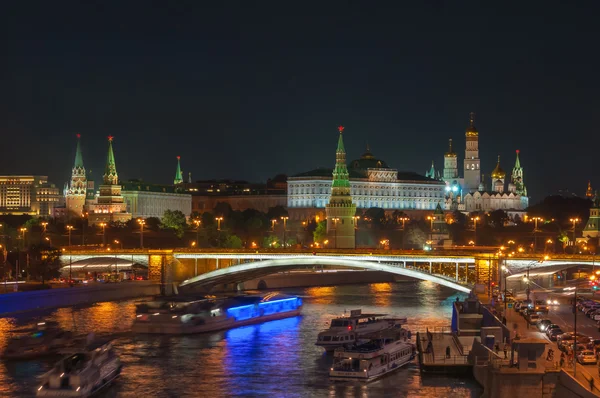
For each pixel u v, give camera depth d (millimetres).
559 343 169375
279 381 186125
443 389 173875
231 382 185750
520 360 151250
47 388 172750
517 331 180625
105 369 183125
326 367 198125
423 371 184875
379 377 185000
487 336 178250
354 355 185000
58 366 175750
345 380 183750
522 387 149125
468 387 174625
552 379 149000
